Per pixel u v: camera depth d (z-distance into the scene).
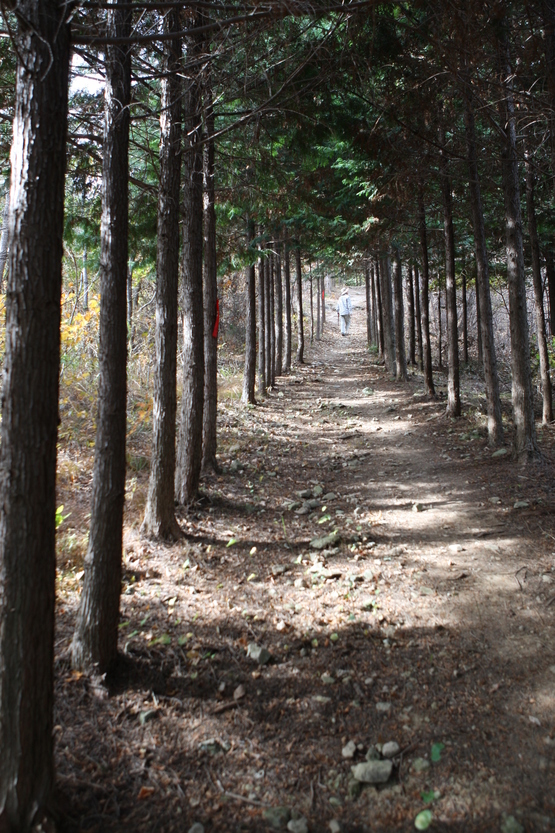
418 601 4.57
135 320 14.07
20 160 2.34
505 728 3.16
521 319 7.69
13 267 2.34
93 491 3.51
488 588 4.67
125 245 3.81
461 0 4.61
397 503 7.00
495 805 2.69
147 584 4.80
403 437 10.45
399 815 2.68
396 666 3.76
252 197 8.15
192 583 4.89
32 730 2.40
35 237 2.35
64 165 2.47
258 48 4.92
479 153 8.89
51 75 2.39
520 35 6.04
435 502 6.88
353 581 4.94
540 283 10.46
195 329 6.62
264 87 5.54
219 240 9.79
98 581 3.43
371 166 9.27
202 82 4.91
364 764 2.92
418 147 7.61
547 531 5.55
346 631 4.18
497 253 14.33
